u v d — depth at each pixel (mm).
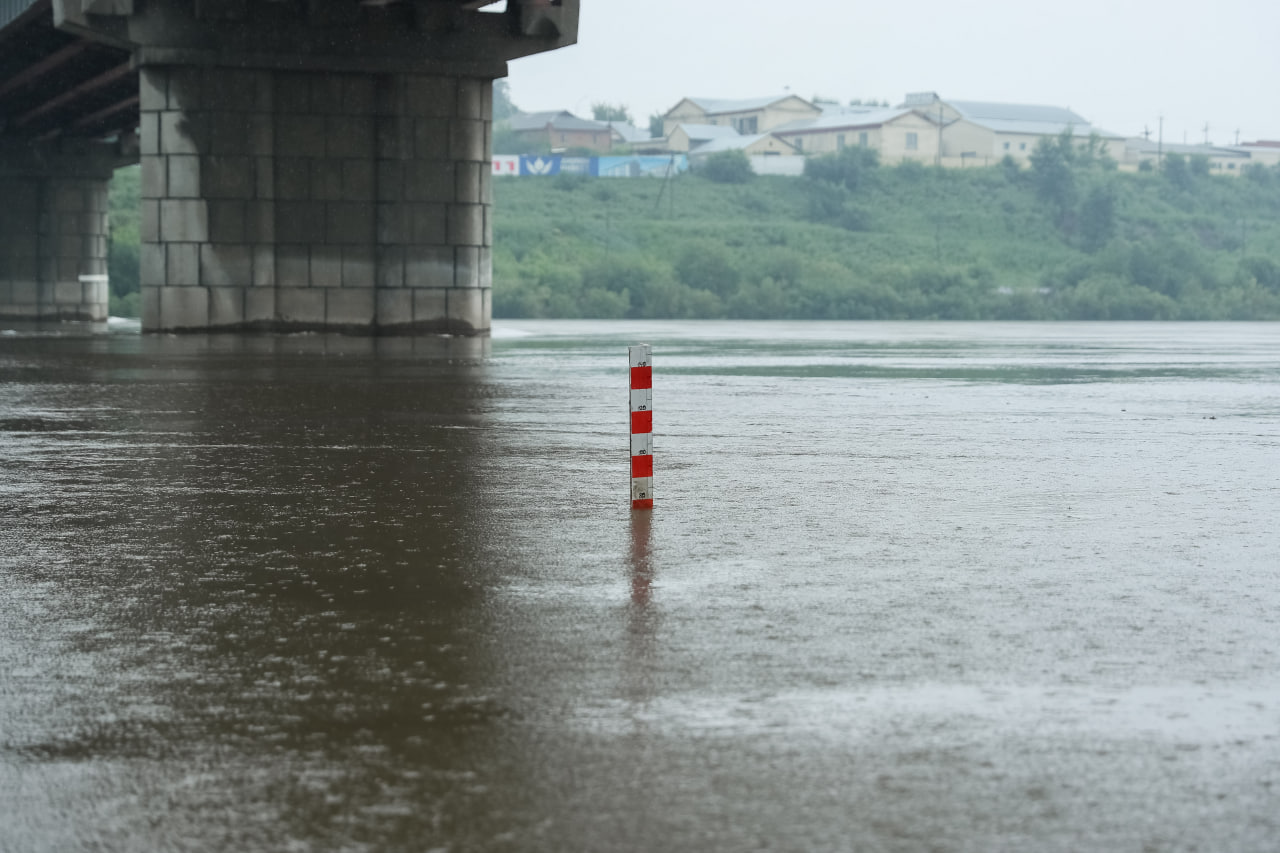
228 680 6184
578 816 4523
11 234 84375
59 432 17438
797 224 134125
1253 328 81438
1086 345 49562
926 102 180125
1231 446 16422
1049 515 11133
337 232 47125
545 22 47812
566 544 9750
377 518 10906
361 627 7215
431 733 5406
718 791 4762
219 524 10594
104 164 86000
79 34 44688
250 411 20516
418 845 4281
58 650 6730
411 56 46938
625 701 5848
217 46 45094
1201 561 9148
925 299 117500
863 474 13711
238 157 45719
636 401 11352
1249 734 5410
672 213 132250
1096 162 160250
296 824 4453
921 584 8352
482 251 48719
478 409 21031
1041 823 4473
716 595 8023
